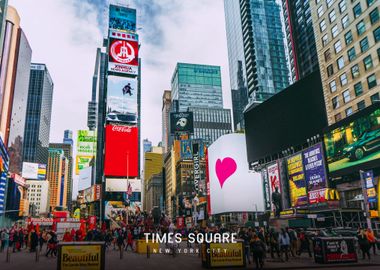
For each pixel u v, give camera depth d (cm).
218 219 10625
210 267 1762
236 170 9419
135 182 13238
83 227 4566
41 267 1858
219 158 9794
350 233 2748
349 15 5453
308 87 6419
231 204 9194
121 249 2350
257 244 1723
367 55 5034
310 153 5772
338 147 4941
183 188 16700
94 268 1611
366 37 5072
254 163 8106
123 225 5431
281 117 7150
